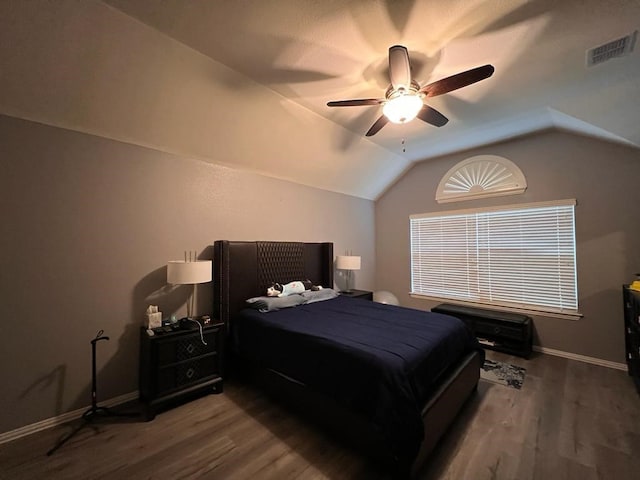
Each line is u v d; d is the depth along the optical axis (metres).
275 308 2.97
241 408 2.30
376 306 3.18
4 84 1.82
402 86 1.92
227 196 3.19
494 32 1.81
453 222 4.34
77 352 2.19
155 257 2.62
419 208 4.72
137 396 2.46
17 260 1.96
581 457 1.73
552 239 3.44
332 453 1.78
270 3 1.59
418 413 1.55
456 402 2.07
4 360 1.91
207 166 3.02
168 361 2.27
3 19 1.56
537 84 2.40
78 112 2.12
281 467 1.67
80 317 2.21
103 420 2.13
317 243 4.09
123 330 2.42
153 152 2.62
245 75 2.30
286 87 2.47
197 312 2.90
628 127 2.61
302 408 2.11
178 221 2.79
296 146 3.36
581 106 2.65
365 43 1.92
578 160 3.26
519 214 3.69
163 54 1.98
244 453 1.78
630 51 1.95
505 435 1.94
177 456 1.76
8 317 1.93
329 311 2.94
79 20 1.67
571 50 1.97
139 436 1.95
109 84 2.05
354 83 2.41
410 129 3.39
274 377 2.37
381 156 4.18
